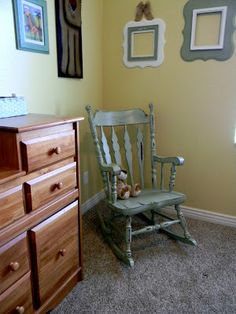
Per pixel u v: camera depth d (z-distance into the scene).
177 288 1.46
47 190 1.14
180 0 1.92
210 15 1.87
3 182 0.90
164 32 2.03
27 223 1.05
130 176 2.08
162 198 1.78
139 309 1.32
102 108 2.40
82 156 2.21
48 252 1.19
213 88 1.98
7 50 1.37
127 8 2.10
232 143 2.01
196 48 1.95
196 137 2.12
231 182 2.08
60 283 1.33
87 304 1.35
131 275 1.56
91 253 1.76
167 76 2.11
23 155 0.99
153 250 1.80
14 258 1.01
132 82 2.24
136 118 2.06
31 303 1.15
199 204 2.23
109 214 2.27
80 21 1.93
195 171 2.18
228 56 1.89
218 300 1.38
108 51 2.26
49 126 1.09
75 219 1.37
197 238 1.95
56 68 1.77
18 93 1.48
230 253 1.77
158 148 2.27
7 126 0.96
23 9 1.42
